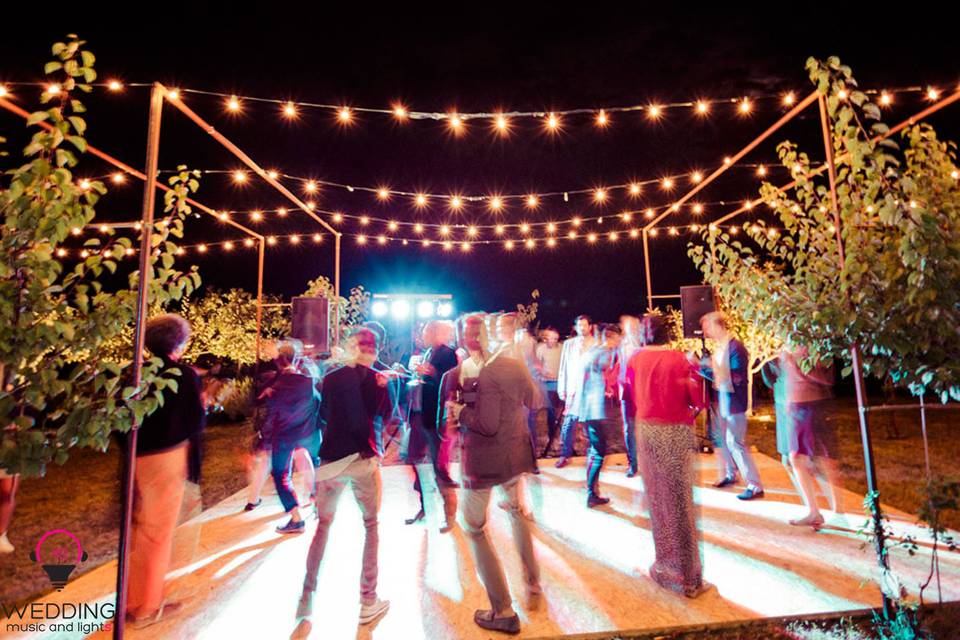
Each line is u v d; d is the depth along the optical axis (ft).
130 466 8.49
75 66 7.62
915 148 10.51
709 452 23.81
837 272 10.50
